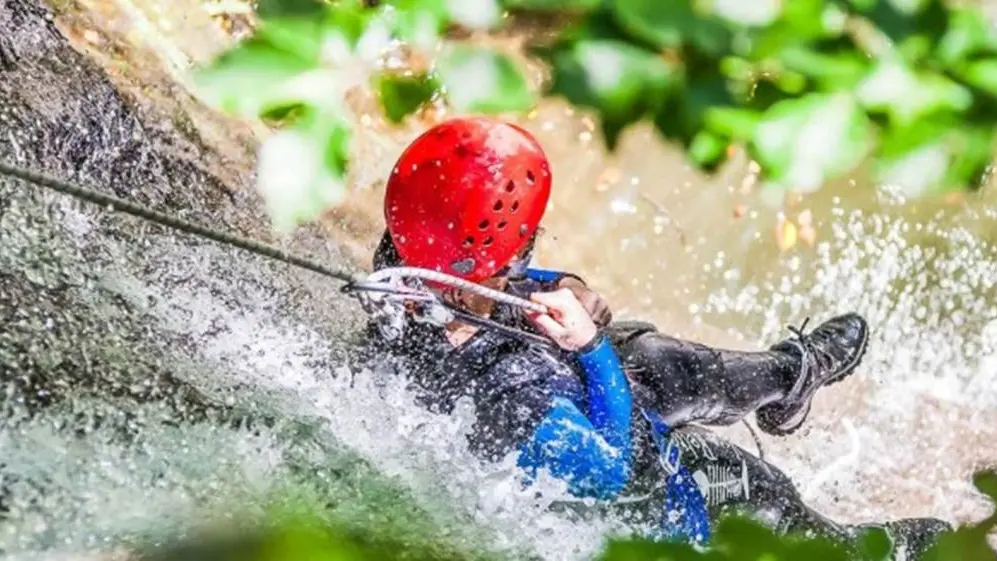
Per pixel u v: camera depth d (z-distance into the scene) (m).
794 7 3.22
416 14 3.07
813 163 3.20
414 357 7.31
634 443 7.57
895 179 3.24
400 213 6.97
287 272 9.01
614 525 7.18
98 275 7.29
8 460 5.34
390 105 3.39
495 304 7.52
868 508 10.54
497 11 3.09
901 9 3.25
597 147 11.94
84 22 9.64
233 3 10.95
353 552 2.88
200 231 4.80
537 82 6.19
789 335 11.73
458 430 7.07
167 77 9.85
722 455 8.30
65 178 8.16
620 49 3.12
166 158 9.19
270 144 2.97
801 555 2.95
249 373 7.12
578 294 7.89
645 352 8.33
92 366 6.26
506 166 6.85
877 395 11.29
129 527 5.21
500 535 6.41
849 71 3.23
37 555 4.99
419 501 6.25
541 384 7.23
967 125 3.22
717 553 2.96
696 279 11.71
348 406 7.07
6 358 5.90
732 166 12.12
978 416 11.40
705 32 3.05
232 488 5.67
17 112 8.07
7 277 6.62
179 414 6.16
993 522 3.36
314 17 3.06
